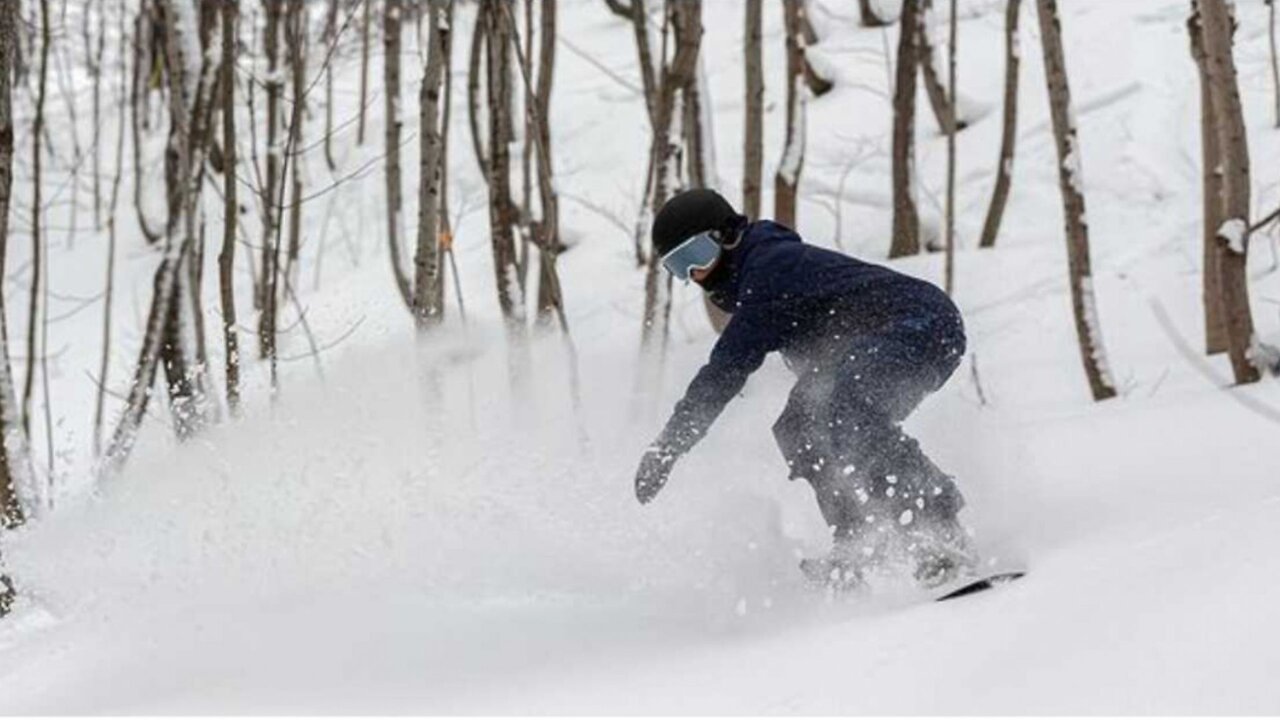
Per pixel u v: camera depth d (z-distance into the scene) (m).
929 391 10.16
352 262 26.89
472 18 33.53
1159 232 21.03
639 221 23.05
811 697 7.48
